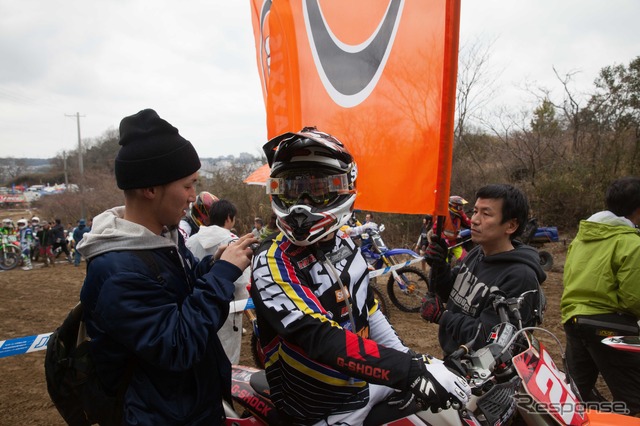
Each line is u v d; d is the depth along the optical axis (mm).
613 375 2670
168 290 1527
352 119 2627
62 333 1584
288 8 3023
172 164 1539
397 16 2340
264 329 1663
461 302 2266
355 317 1645
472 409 1691
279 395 1707
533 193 13617
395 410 1674
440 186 2143
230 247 1654
